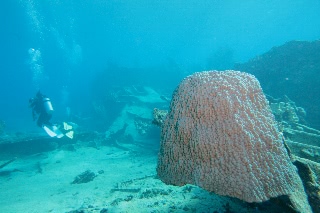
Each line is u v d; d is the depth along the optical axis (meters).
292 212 1.99
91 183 7.29
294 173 2.12
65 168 9.34
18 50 77.81
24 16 55.81
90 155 11.26
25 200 6.29
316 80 10.20
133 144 12.46
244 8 70.88
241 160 1.90
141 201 4.77
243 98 2.16
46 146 11.71
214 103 2.13
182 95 2.48
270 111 2.27
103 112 18.70
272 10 72.31
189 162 2.15
